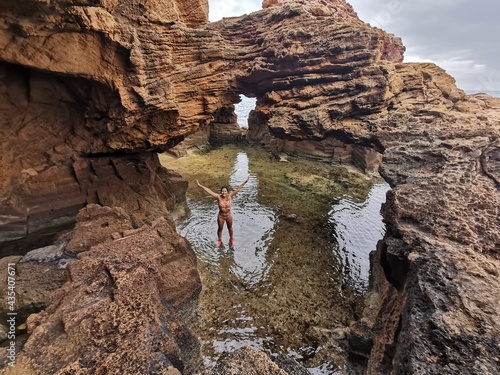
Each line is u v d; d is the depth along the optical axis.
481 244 6.13
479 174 8.38
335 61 16.83
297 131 16.67
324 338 7.88
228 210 11.80
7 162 9.73
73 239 8.22
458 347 4.08
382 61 17.19
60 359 4.45
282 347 7.63
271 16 17.89
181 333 6.05
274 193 17.58
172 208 14.56
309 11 19.17
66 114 10.75
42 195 10.55
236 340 7.77
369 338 7.29
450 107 17.17
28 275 7.31
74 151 11.15
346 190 18.31
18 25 7.22
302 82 17.59
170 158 23.86
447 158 9.27
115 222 8.98
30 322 5.28
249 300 9.23
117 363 4.38
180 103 12.98
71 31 8.07
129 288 5.75
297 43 16.73
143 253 7.59
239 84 18.08
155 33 10.45
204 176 19.95
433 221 6.92
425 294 5.07
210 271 10.44
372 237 13.32
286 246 12.28
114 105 10.03
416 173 9.34
